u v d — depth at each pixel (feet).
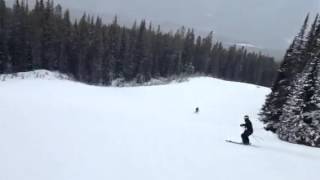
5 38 239.30
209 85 201.05
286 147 71.31
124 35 295.48
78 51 268.00
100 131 58.08
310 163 54.08
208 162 45.55
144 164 40.57
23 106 75.25
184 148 53.01
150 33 348.38
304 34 128.06
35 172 32.81
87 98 150.51
